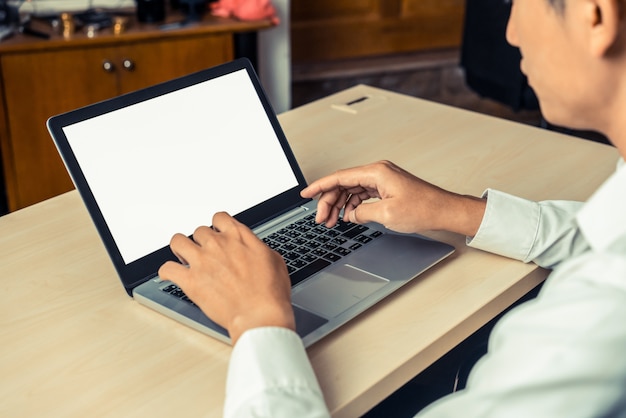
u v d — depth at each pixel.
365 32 4.50
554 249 1.10
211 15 3.00
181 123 1.17
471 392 0.66
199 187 1.16
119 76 2.78
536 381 0.60
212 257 0.91
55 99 2.73
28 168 2.79
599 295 0.59
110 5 3.16
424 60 4.54
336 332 0.95
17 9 2.80
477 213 1.11
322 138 1.55
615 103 0.69
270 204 1.22
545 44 0.70
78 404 0.84
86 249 1.16
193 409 0.83
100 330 0.97
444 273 1.08
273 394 0.76
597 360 0.58
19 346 0.94
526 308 0.65
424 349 0.93
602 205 0.67
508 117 4.15
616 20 0.63
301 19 4.34
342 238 1.15
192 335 0.95
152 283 1.04
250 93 1.27
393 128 1.60
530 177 1.38
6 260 1.13
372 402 0.88
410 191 1.10
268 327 0.82
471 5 3.60
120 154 1.09
